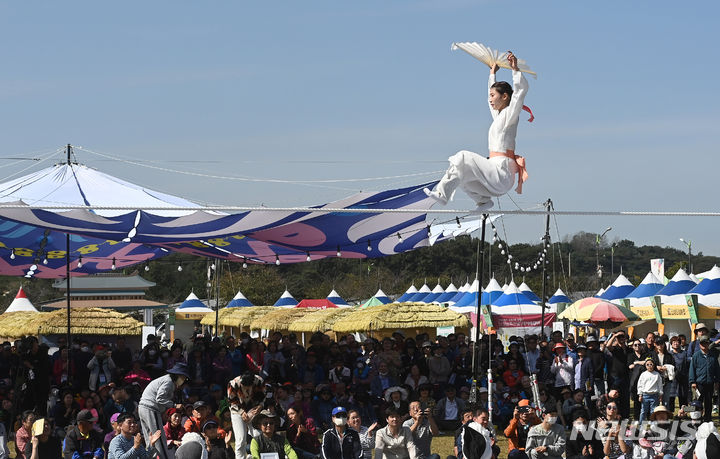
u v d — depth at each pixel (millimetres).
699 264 102312
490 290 30688
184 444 11453
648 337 19344
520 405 14078
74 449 13375
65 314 25562
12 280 77125
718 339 19453
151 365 17578
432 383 17906
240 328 35719
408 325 22891
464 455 12344
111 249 21578
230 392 12586
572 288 62156
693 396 20219
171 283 71312
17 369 17266
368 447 13039
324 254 20438
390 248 19891
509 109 9266
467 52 9469
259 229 14852
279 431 12219
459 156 8922
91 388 17000
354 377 18109
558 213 10961
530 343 18062
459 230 19688
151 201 17406
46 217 13586
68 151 18312
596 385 18234
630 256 107688
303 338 32406
